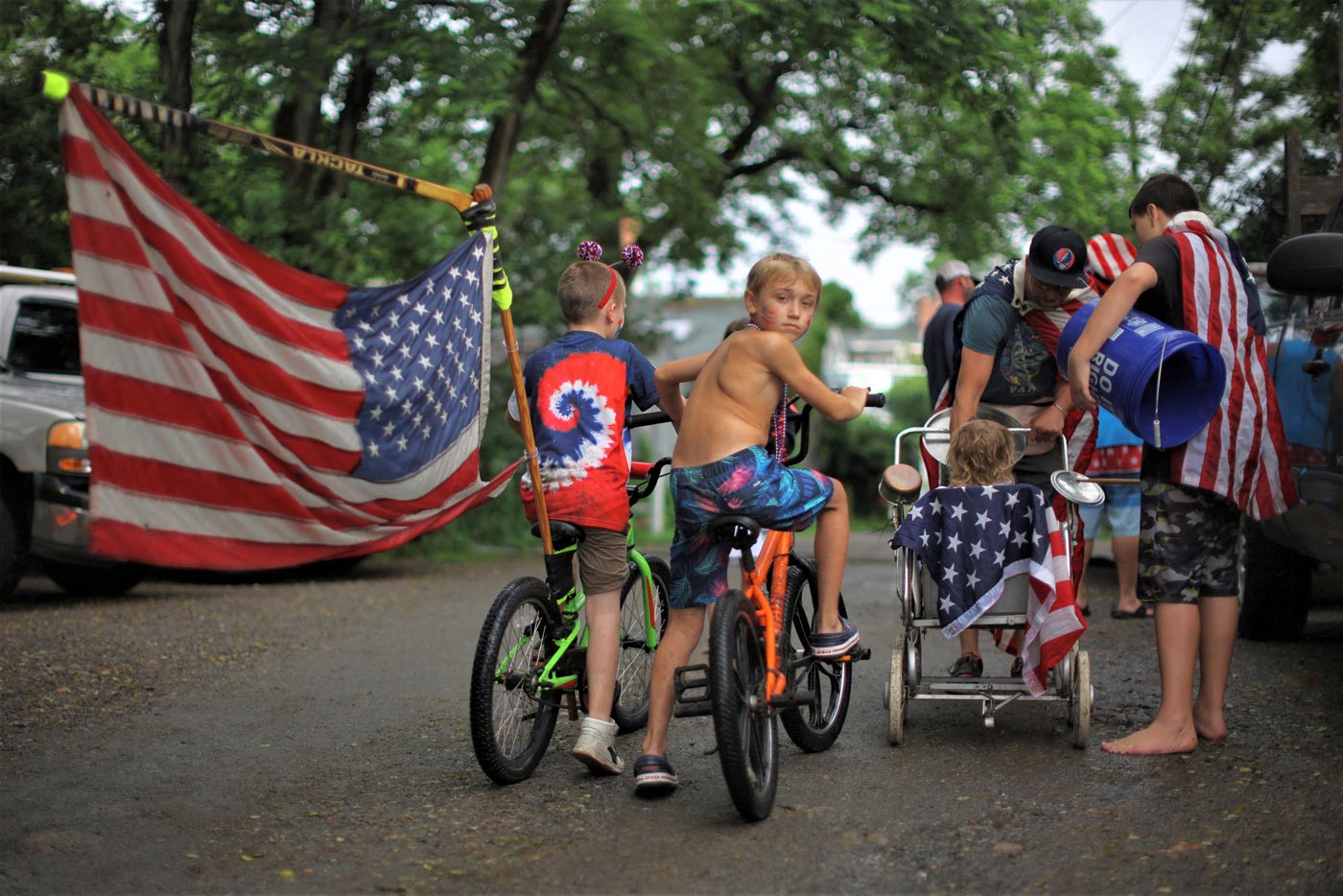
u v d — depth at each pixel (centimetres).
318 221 1238
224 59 1155
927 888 338
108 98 365
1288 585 697
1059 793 422
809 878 346
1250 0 1169
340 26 1147
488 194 453
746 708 389
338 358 418
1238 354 472
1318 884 334
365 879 352
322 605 919
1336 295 539
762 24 1233
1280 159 1162
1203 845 367
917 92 1372
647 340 1841
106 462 366
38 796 434
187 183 1189
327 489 412
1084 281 498
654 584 531
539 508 445
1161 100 1301
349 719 548
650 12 1441
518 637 446
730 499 408
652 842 378
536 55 1277
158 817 410
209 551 384
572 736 522
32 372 952
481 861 364
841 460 3428
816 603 489
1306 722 515
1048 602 456
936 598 489
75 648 704
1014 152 1423
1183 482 468
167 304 380
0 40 1195
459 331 446
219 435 387
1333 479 548
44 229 1180
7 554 850
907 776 448
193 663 676
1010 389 530
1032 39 1289
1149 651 688
